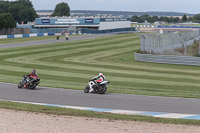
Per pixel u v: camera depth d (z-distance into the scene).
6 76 66.00
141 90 52.22
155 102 42.59
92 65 89.31
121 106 40.06
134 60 102.44
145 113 36.59
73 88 52.56
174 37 91.62
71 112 34.97
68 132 27.48
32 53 119.44
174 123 31.45
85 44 165.75
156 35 98.75
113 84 58.56
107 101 43.00
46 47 145.00
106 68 83.12
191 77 68.56
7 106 36.81
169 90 52.56
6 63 90.44
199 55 87.62
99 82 48.25
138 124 30.66
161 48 95.38
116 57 111.31
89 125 29.75
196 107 39.88
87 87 48.97
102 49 141.12
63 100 43.25
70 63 93.31
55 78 65.06
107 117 33.12
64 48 141.75
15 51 125.69
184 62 88.94
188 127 30.06
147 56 97.25
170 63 91.81
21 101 42.09
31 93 47.94
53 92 48.94
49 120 31.19
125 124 30.48
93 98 44.88
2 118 31.52
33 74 51.25
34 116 32.59
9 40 184.75
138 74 72.69
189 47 89.50
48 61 97.25
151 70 79.56
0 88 51.47
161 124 30.91
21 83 51.75
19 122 30.23
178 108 39.19
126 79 65.06
